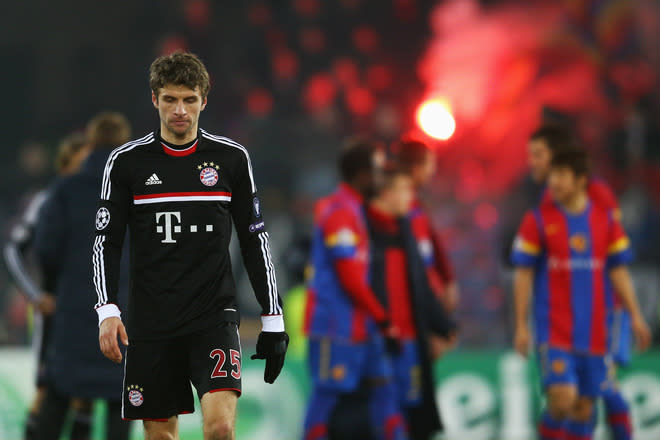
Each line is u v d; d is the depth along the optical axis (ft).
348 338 73.15
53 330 67.77
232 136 209.15
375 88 234.99
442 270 81.87
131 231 46.14
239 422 91.97
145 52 246.88
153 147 45.83
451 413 93.97
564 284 73.51
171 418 46.88
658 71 219.82
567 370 72.74
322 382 73.46
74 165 77.87
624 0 223.51
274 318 46.91
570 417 75.56
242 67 225.76
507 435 93.86
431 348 78.07
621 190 189.06
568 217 73.72
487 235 171.63
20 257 75.72
